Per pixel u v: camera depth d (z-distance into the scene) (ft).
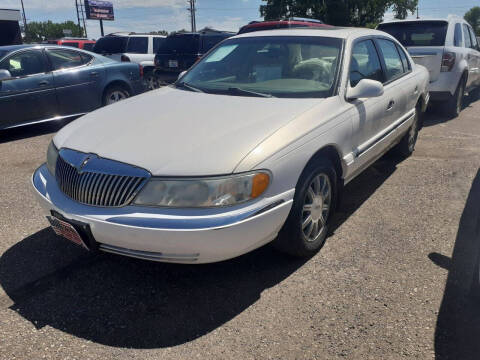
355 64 12.98
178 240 8.22
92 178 8.96
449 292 9.50
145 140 9.38
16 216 13.51
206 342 8.20
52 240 12.05
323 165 10.62
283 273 10.36
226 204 8.44
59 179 9.82
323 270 10.43
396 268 10.44
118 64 27.94
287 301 9.32
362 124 12.32
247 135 9.31
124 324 8.72
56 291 9.79
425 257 10.92
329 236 12.11
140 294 9.69
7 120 22.85
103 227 8.62
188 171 8.43
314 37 13.42
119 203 8.66
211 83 13.17
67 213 9.13
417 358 7.68
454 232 12.20
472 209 13.69
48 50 24.61
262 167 8.76
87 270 10.62
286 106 10.79
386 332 8.32
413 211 13.65
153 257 8.63
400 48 17.16
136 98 12.76
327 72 12.18
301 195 9.91
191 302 9.39
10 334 8.41
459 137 22.54
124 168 8.75
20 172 17.74
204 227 8.18
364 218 13.23
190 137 9.34
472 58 28.91
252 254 11.21
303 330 8.44
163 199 8.41
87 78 25.90
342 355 7.79
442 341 8.07
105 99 27.30
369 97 11.74
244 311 9.05
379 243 11.66
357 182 16.30
